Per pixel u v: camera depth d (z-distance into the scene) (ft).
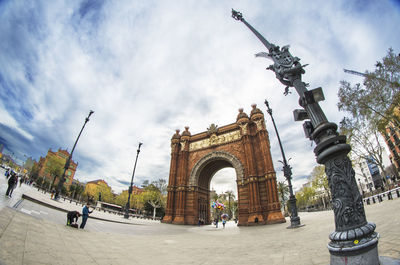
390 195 79.10
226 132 137.39
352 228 11.13
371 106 94.73
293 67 16.97
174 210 133.49
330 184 12.89
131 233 50.93
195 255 28.40
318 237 34.76
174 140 154.92
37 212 42.16
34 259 16.75
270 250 29.40
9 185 49.16
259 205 103.35
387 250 16.84
